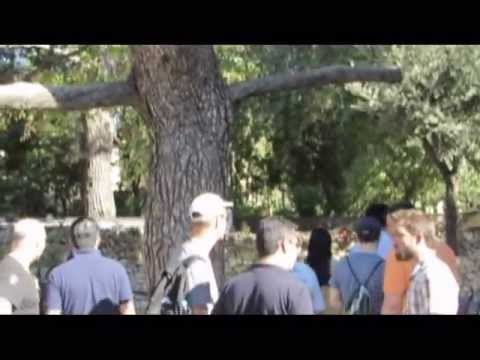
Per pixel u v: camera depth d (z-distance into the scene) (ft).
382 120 54.19
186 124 25.48
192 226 16.02
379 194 86.84
